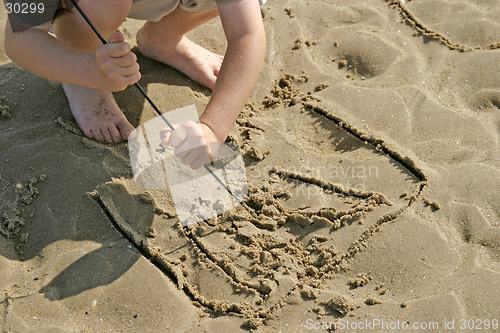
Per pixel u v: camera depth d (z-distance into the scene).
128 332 1.73
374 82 2.62
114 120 2.34
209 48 2.86
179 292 1.86
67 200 2.08
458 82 2.58
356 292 1.83
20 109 2.43
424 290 1.80
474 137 2.31
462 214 2.01
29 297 1.80
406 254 1.91
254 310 1.80
